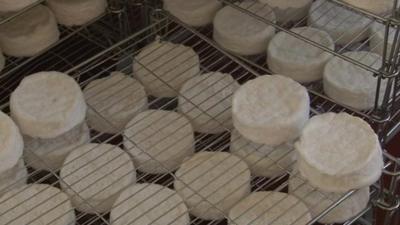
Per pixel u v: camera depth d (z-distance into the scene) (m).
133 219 0.82
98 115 0.95
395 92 0.85
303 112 0.82
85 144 0.91
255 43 1.00
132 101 0.98
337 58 0.97
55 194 0.85
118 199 0.85
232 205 0.85
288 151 0.88
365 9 0.79
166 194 0.85
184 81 1.00
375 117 0.86
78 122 0.88
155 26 1.09
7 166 0.82
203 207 0.84
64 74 0.91
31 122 0.85
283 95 0.85
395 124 0.93
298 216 0.82
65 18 1.02
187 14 1.03
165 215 0.82
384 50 0.80
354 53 0.98
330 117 0.81
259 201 0.84
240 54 1.02
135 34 1.03
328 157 0.77
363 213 0.87
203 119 0.94
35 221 0.82
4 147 0.81
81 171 0.88
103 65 1.11
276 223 0.81
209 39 1.05
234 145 0.90
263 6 1.04
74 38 1.17
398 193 0.90
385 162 0.86
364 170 0.75
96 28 1.16
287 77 0.90
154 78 1.00
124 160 0.89
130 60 1.08
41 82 0.90
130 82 1.01
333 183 0.75
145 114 0.96
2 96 1.08
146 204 0.84
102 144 0.91
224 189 0.85
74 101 0.87
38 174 0.93
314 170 0.76
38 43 1.00
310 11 1.05
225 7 1.05
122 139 0.96
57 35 1.03
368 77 0.93
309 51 0.98
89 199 0.84
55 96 0.88
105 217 0.88
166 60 1.03
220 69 1.03
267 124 0.81
